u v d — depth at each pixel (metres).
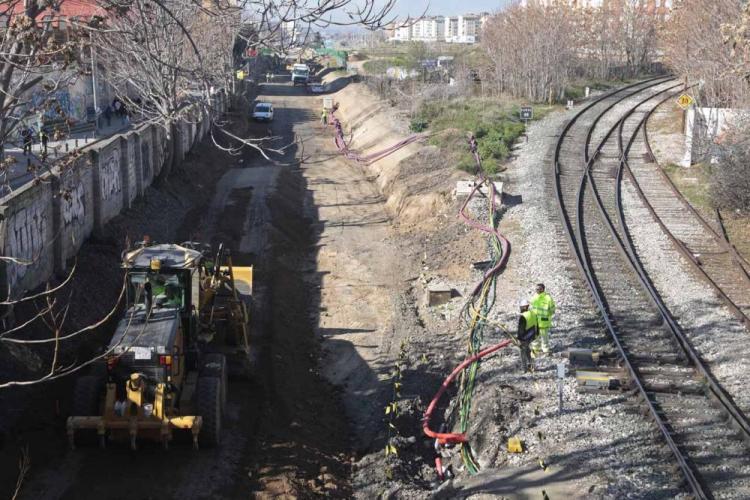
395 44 124.31
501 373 16.69
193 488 13.00
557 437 13.92
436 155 39.84
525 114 44.38
